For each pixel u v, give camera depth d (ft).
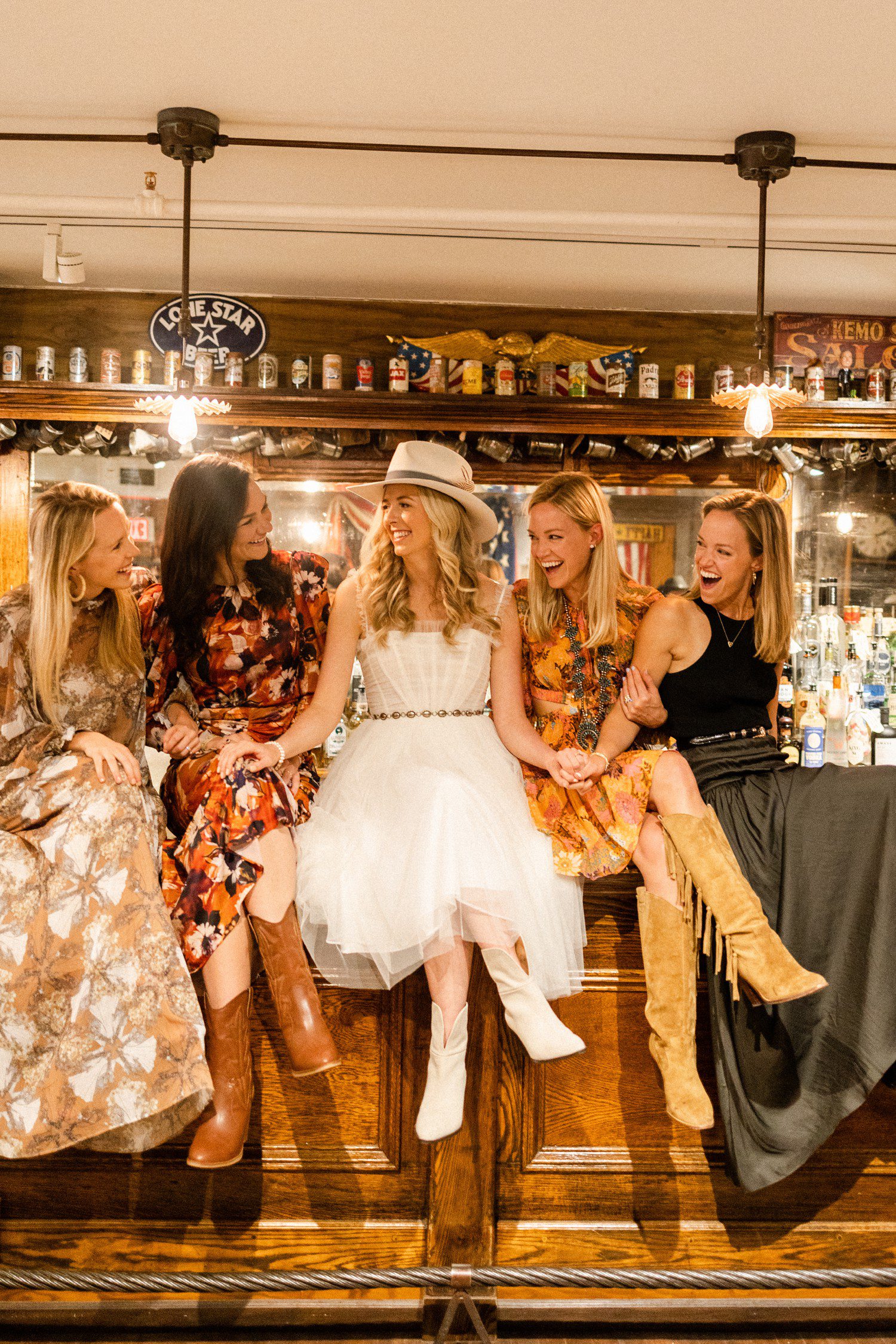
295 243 12.47
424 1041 7.69
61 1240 7.71
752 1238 7.84
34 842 7.15
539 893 7.45
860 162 9.99
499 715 8.20
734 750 8.23
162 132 9.59
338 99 9.25
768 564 8.29
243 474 7.80
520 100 9.23
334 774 8.05
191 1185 7.70
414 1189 7.71
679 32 8.16
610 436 14.47
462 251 12.67
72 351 13.67
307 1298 7.63
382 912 7.22
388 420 13.57
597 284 13.80
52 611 7.28
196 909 7.12
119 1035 6.77
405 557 8.09
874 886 7.43
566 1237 7.74
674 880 7.54
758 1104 7.43
